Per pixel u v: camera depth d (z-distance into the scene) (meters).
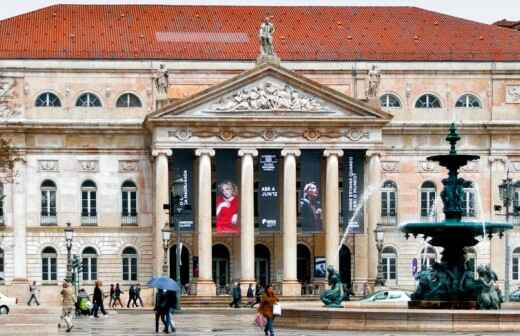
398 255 128.25
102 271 127.44
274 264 128.12
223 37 133.38
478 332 62.69
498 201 129.88
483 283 70.50
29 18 133.88
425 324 63.78
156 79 126.25
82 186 127.94
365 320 65.19
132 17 135.50
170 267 124.31
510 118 131.12
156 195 123.69
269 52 124.12
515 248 129.50
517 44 133.38
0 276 126.81
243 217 122.94
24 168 127.19
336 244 123.56
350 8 138.88
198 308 108.44
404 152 129.62
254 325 77.56
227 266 128.38
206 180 122.69
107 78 128.75
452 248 71.00
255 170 128.88
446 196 71.94
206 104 123.31
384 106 130.38
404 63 130.75
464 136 130.38
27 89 127.56
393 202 129.38
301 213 123.31
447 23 136.75
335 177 123.88
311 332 64.94
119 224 127.69
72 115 128.00
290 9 138.50
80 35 131.50
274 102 123.50
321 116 123.62
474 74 131.00
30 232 127.00
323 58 130.88
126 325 78.88
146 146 128.25
